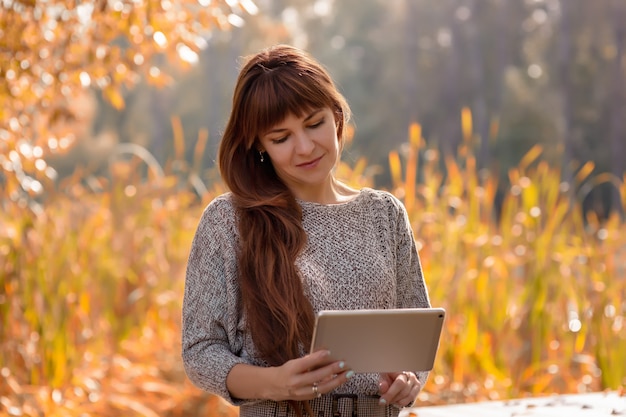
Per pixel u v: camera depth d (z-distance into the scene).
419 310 2.04
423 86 37.69
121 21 4.14
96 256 6.05
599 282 5.10
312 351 2.00
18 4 4.13
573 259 5.34
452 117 36.59
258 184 2.25
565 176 29.25
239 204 2.21
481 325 5.20
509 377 5.02
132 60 4.34
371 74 40.06
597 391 4.97
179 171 6.55
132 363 5.74
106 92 4.45
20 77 4.27
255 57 2.21
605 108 33.38
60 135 4.74
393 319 2.03
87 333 5.55
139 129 38.09
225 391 2.11
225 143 2.25
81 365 5.46
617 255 5.48
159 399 5.31
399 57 38.19
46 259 5.29
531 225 5.36
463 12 37.16
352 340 2.02
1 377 4.71
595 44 34.34
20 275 4.93
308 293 2.17
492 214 5.89
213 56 36.91
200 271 2.21
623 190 5.71
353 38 41.66
